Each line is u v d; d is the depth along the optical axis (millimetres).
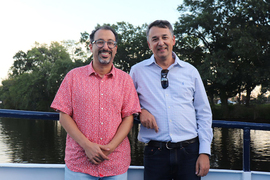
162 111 1638
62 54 58344
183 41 26578
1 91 67938
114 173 1505
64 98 1521
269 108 29172
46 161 14281
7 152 16453
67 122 1495
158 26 1726
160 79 1699
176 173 1619
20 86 53781
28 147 18062
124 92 1582
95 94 1519
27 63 63656
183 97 1672
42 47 61375
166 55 1707
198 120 1707
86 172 1470
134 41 30062
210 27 25297
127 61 30547
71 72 1568
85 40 33031
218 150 15398
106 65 1552
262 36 23953
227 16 26156
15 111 1617
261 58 24875
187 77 1713
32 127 30984
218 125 1705
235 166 12195
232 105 30656
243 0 25109
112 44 1573
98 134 1488
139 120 1726
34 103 49875
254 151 15078
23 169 1661
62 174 1686
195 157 1624
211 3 26203
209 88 28547
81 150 1479
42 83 48625
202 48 27766
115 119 1529
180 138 1606
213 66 24953
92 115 1497
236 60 25891
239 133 21875
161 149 1604
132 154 14625
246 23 25188
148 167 1638
